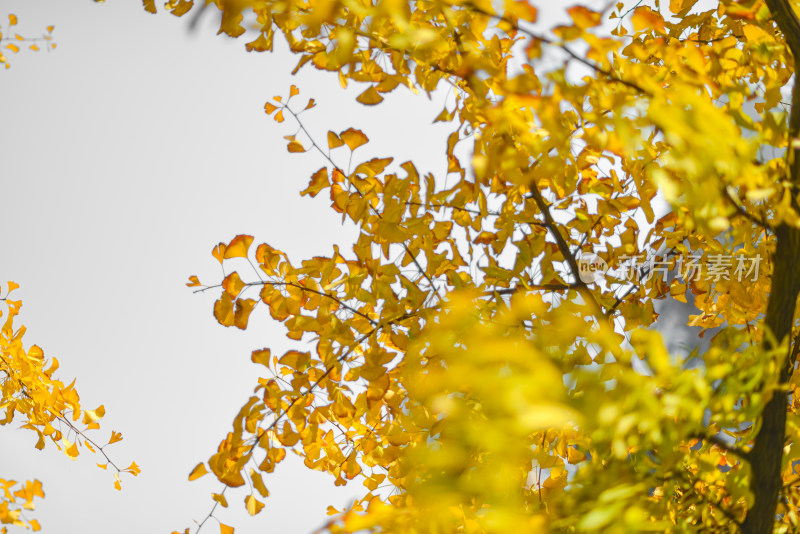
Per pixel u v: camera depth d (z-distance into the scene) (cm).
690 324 517
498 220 510
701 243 508
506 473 456
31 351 557
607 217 514
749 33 486
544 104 463
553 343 468
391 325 506
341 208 501
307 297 501
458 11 479
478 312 487
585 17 456
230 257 499
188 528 496
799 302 496
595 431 462
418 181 498
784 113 467
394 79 490
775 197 473
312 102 498
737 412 469
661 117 454
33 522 516
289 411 502
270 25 478
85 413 559
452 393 472
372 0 483
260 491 498
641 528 464
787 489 498
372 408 508
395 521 466
